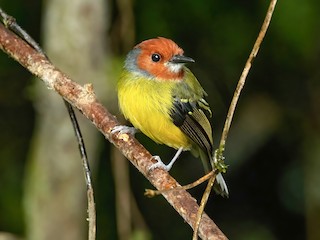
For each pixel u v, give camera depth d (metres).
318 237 12.59
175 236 12.91
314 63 12.81
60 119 10.62
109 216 12.55
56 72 7.05
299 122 13.12
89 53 10.55
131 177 12.93
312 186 12.74
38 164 10.88
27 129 13.08
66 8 10.44
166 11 12.53
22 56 7.20
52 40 10.59
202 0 12.59
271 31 12.39
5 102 13.02
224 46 12.77
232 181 13.42
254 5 12.59
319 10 12.01
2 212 12.52
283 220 13.34
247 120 13.02
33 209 10.94
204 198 5.62
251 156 13.20
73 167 10.73
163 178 6.25
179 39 12.73
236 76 12.92
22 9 12.64
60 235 10.84
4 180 12.77
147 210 12.95
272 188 13.40
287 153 13.28
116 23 11.30
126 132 6.77
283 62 12.81
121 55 11.34
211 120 12.93
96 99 6.97
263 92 13.14
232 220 13.41
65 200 10.80
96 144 10.96
